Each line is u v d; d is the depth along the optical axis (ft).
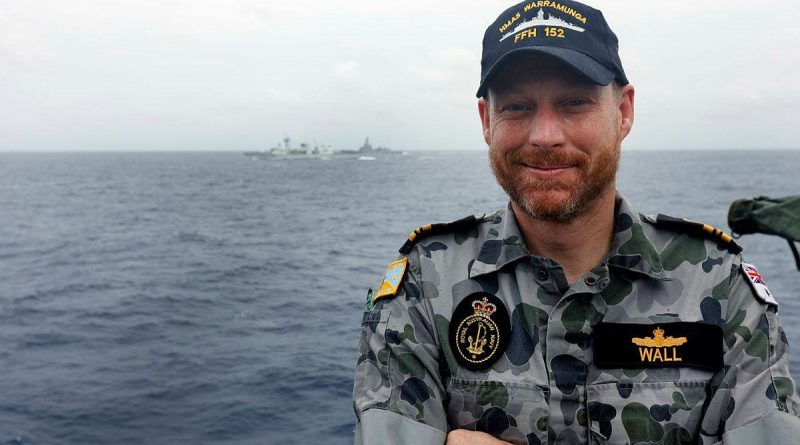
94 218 131.34
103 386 30.04
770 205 6.27
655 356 5.26
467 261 5.86
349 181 272.92
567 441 5.21
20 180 291.58
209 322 43.55
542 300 5.52
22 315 45.88
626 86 5.67
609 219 5.58
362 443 5.32
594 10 5.43
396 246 90.12
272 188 233.76
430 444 5.31
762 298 5.34
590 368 5.31
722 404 5.14
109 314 46.14
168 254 81.46
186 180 292.81
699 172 308.40
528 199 5.36
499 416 5.34
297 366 32.91
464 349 5.55
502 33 5.51
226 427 25.58
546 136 5.20
